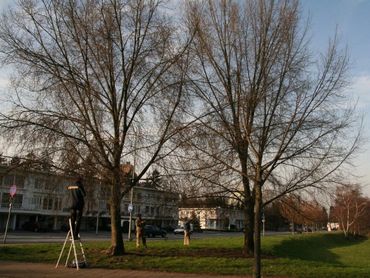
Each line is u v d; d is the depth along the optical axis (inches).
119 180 712.4
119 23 702.5
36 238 1571.1
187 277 565.6
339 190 610.5
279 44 525.0
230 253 773.3
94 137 690.2
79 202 660.7
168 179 687.7
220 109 558.6
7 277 535.8
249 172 531.5
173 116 693.3
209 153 538.3
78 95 688.4
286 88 534.9
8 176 727.7
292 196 645.9
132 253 734.5
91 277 549.6
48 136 676.7
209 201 733.3
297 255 1296.8
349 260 1416.1
